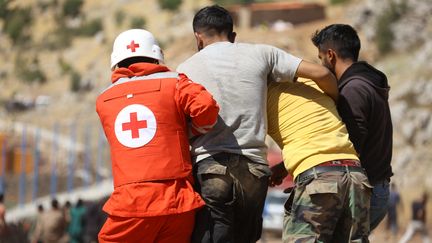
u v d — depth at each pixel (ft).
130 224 39.55
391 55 520.01
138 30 42.19
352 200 41.88
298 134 42.39
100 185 330.75
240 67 41.70
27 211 271.08
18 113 654.12
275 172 47.42
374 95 44.93
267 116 43.14
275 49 42.68
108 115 40.57
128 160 39.83
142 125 39.88
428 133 402.93
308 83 43.78
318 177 41.68
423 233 215.10
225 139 41.04
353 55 46.50
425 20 528.22
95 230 161.99
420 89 434.71
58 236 165.99
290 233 42.50
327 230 41.81
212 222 40.45
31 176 337.72
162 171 39.60
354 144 44.57
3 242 137.39
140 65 40.86
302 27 572.10
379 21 539.29
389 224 232.73
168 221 39.63
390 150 46.88
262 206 41.98
